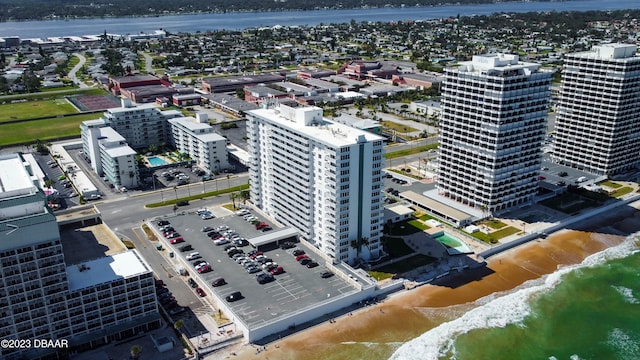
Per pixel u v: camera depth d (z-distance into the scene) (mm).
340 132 196250
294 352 153375
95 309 151875
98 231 190875
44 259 140500
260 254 199625
